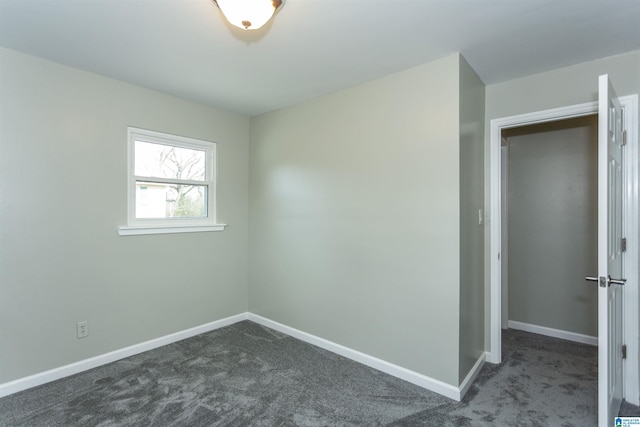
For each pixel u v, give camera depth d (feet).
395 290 7.95
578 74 7.50
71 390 7.20
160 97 9.52
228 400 6.85
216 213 11.01
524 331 11.10
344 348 8.99
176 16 5.77
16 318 7.14
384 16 5.69
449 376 7.04
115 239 8.69
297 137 10.36
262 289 11.54
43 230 7.50
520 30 6.12
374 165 8.36
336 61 7.42
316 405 6.70
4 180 6.98
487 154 8.76
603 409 5.17
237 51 7.02
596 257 9.95
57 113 7.67
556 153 10.57
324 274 9.53
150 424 6.08
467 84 7.48
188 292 10.31
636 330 6.82
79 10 5.58
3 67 6.94
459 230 6.96
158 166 9.68
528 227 11.09
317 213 9.74
